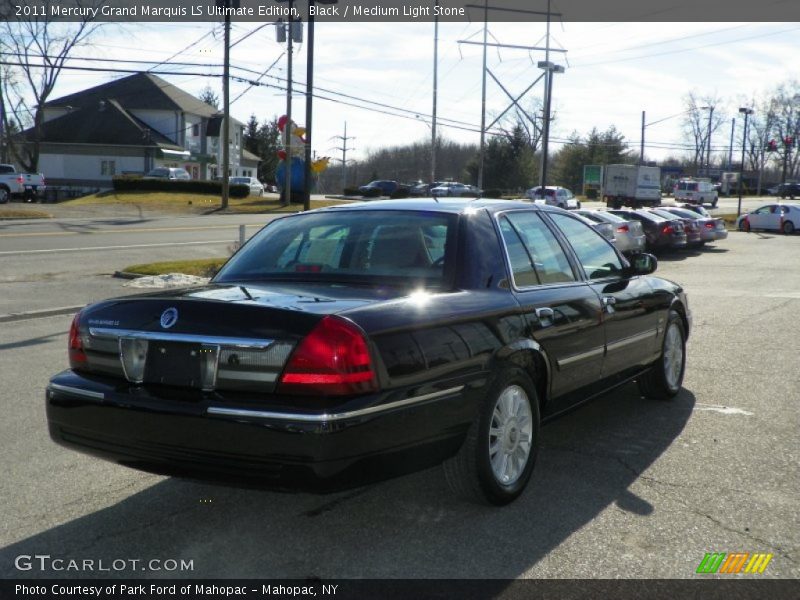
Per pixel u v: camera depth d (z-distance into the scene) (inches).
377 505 178.9
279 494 186.1
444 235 183.3
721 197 3754.9
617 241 908.0
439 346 157.9
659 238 1023.0
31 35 1969.7
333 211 204.5
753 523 169.3
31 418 247.8
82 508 178.1
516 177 3270.2
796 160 4520.2
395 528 166.4
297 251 190.7
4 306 488.1
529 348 180.4
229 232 1133.7
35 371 314.0
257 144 3730.3
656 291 255.0
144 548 157.6
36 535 163.9
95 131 2444.6
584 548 156.6
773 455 213.8
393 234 186.5
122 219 1393.9
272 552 155.7
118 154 2427.4
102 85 2711.6
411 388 150.7
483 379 166.4
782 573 146.9
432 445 156.1
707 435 231.8
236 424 142.4
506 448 177.3
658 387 265.1
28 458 210.8
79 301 512.1
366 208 201.3
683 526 167.3
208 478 149.3
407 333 153.2
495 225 194.2
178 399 149.9
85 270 687.7
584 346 206.7
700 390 286.4
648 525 167.8
